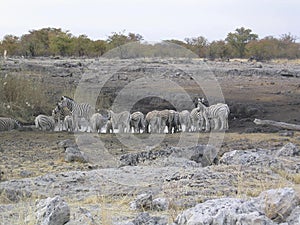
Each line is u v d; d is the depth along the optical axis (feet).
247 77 117.08
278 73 126.11
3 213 24.97
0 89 69.10
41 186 32.32
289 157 40.98
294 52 219.61
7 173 37.68
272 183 31.65
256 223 17.94
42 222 21.17
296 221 20.13
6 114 66.39
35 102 71.36
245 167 36.70
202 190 30.30
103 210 23.61
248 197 27.17
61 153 46.26
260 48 209.46
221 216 18.44
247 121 67.77
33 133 57.31
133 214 25.16
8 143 51.11
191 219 18.88
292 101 84.28
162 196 29.30
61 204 21.81
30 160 43.16
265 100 85.20
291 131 58.23
